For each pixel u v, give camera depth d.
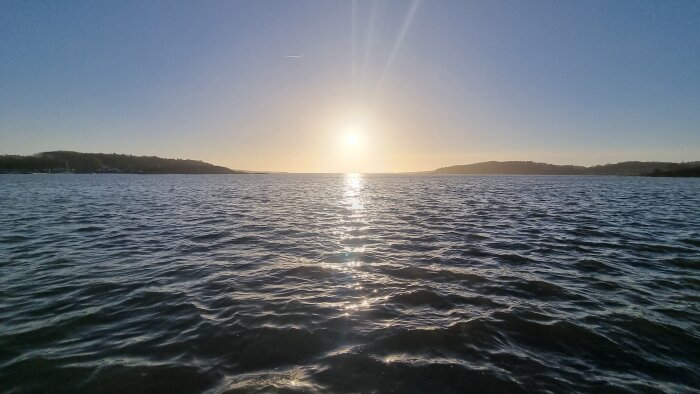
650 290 9.37
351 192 58.28
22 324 7.09
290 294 8.98
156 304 8.23
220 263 11.95
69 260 12.18
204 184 91.12
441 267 11.55
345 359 5.88
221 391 4.98
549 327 7.12
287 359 5.88
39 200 36.56
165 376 5.35
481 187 75.56
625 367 5.75
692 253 13.45
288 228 19.55
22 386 5.09
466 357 5.98
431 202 37.34
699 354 6.18
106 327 7.02
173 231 18.30
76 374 5.38
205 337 6.62
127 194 47.81
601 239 16.22
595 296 8.91
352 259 12.59
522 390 5.12
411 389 5.10
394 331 6.91
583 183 97.75
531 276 10.57
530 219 23.16
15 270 10.88
